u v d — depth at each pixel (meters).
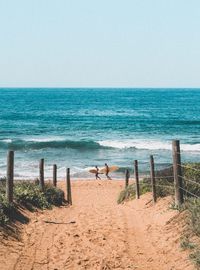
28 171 38.09
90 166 41.94
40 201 16.44
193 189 13.41
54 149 51.53
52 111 116.94
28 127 75.94
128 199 19.45
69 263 9.66
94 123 83.69
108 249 10.62
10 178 13.43
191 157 45.00
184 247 9.55
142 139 59.97
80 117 97.19
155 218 13.02
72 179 35.81
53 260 9.87
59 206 18.39
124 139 60.06
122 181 33.78
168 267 8.98
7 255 9.80
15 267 9.20
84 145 52.53
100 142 54.56
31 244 10.98
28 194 15.88
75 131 70.25
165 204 14.02
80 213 16.08
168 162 42.34
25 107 133.88
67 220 14.29
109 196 26.22
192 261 8.69
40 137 61.88
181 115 105.69
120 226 12.98
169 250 9.88
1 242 10.48
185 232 10.35
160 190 15.80
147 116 101.62
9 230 11.52
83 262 9.72
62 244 11.09
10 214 12.80
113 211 16.36
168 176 16.48
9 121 87.25
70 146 52.78
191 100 187.62
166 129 73.44
